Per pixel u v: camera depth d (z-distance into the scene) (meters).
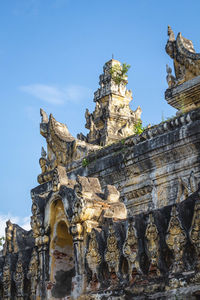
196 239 12.39
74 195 16.06
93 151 22.05
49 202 17.16
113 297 13.95
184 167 18.36
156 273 13.17
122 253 14.04
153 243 13.27
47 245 17.16
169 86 20.66
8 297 18.22
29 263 18.03
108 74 34.09
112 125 31.39
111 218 15.44
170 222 12.97
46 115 25.17
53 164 23.47
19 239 19.86
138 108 33.81
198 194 12.85
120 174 20.41
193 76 19.98
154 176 19.27
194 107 19.84
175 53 20.66
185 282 12.38
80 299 14.97
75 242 15.62
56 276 16.97
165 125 18.83
